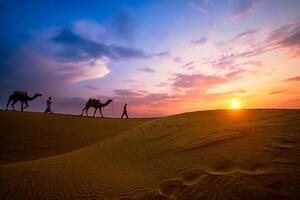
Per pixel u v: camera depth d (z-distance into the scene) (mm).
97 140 13977
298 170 3600
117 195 4246
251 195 3314
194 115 9914
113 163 6449
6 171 6465
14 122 17000
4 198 4543
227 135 5961
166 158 5730
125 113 24094
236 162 4406
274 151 4379
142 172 5297
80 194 4473
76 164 6695
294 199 3025
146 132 9188
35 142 13898
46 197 4473
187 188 3977
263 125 5965
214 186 3797
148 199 3900
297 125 5363
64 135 15492
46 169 6293
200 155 5250
